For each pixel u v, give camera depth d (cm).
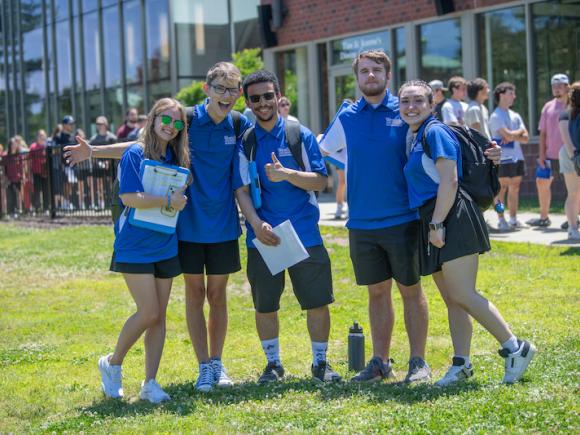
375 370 690
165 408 631
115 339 909
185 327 945
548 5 1647
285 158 687
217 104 668
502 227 1296
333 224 1450
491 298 940
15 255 1484
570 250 1132
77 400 686
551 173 1323
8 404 682
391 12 1891
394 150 667
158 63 2614
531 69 1678
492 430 517
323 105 2075
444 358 748
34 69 3325
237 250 700
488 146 640
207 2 2462
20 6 3375
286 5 2114
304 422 565
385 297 698
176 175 645
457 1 1766
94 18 2928
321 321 703
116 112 2856
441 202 618
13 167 2122
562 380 618
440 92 1308
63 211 1973
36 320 1009
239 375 742
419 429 527
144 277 650
